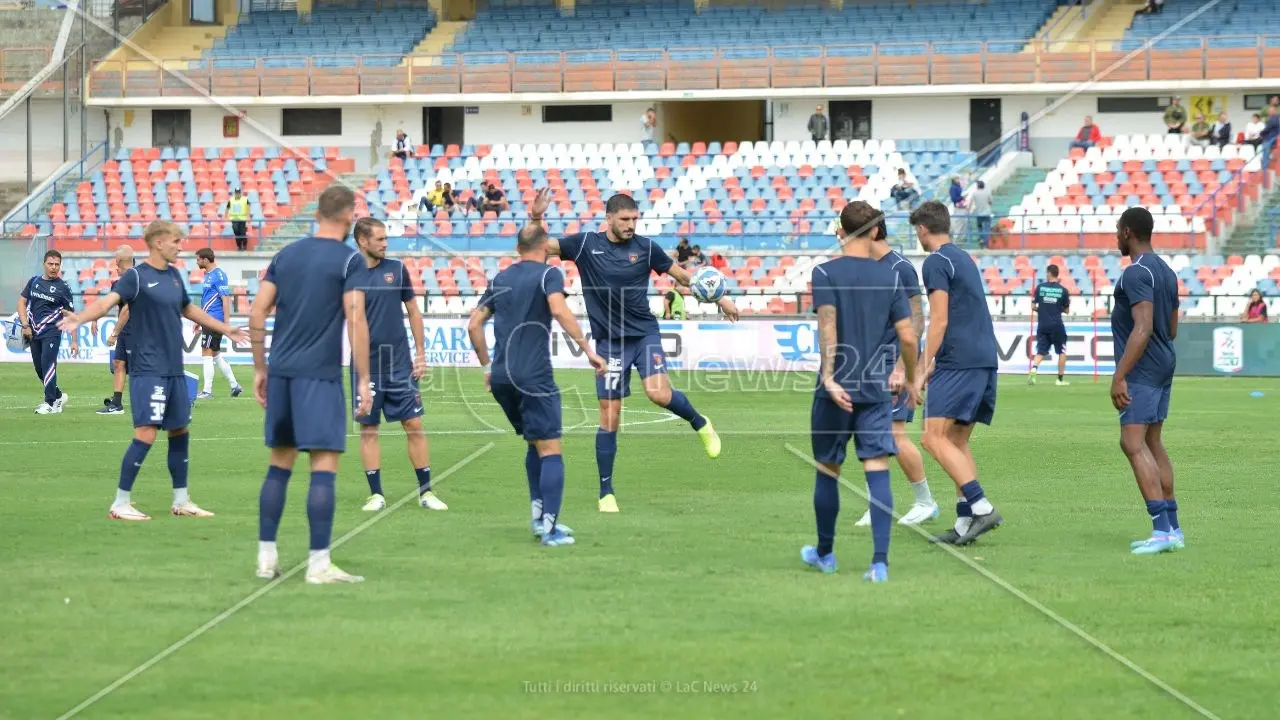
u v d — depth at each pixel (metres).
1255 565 13.38
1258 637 10.66
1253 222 50.03
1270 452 23.02
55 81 58.97
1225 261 48.75
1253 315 42.69
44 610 11.30
